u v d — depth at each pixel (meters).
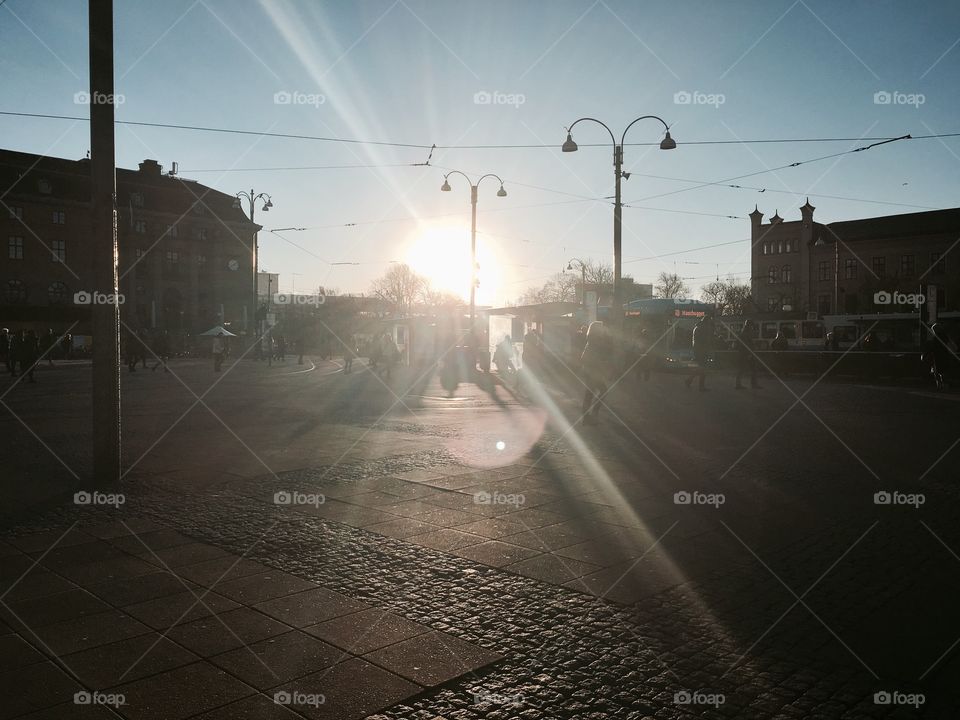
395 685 3.43
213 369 35.88
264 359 49.91
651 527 6.25
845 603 4.54
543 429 12.65
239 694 3.32
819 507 6.96
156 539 5.80
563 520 6.46
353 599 4.54
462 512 6.71
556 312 33.66
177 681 3.44
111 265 7.93
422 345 43.88
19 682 3.41
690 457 9.72
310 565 5.19
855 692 3.42
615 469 8.84
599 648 3.87
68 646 3.81
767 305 87.19
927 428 12.72
